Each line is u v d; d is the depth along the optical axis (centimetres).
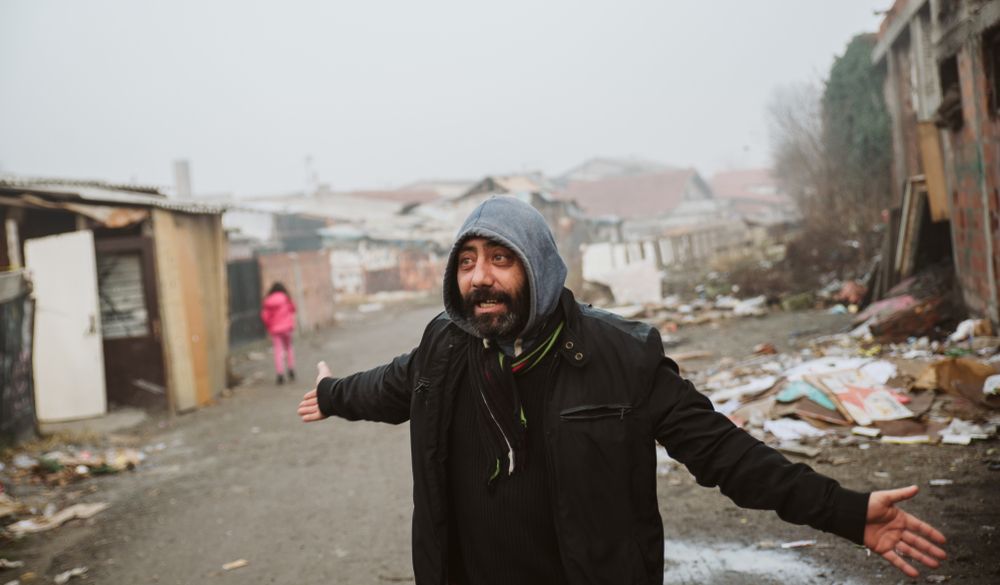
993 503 374
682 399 168
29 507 558
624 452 168
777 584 335
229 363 1124
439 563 183
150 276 926
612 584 165
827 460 476
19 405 749
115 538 491
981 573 309
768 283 1391
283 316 1122
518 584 180
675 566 368
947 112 750
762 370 755
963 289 774
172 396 926
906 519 145
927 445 475
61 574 432
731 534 398
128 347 927
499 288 172
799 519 151
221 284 1117
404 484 560
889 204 1573
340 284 3325
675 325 1209
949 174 803
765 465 156
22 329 762
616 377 171
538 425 175
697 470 166
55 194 925
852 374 594
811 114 1991
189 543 473
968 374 551
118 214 915
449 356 188
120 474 658
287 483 593
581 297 1748
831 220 1538
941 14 747
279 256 1755
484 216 173
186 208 980
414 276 3222
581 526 166
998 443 457
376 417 216
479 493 180
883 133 1634
